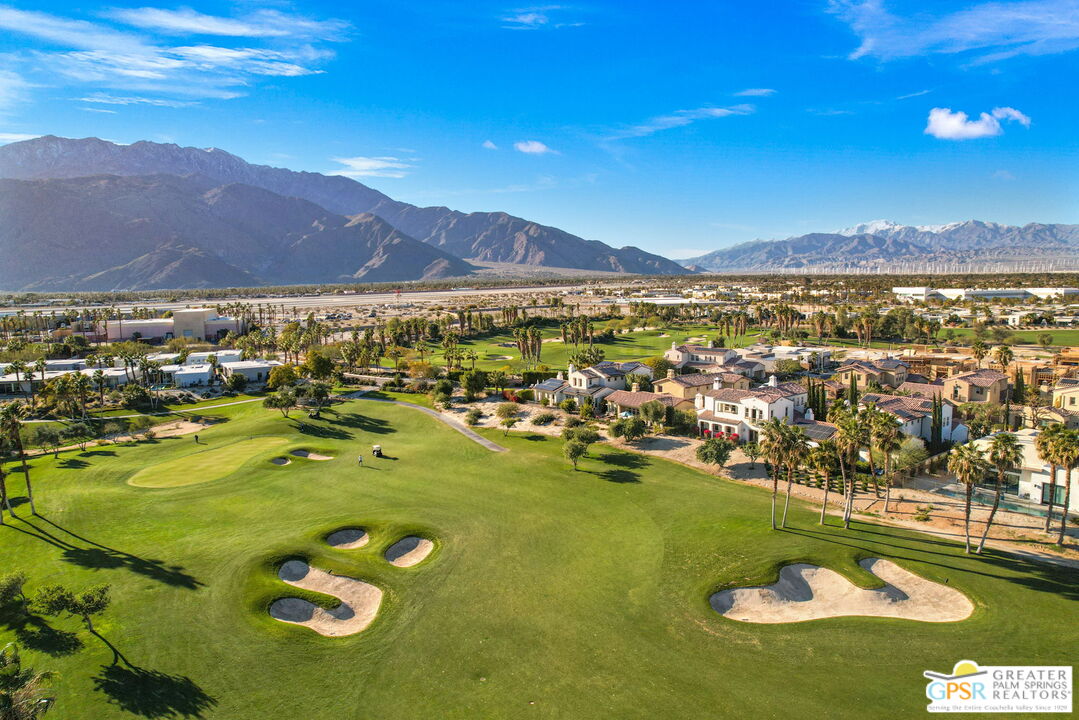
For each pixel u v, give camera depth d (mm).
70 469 86625
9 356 173250
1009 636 46500
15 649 44875
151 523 67625
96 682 42531
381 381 152125
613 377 129125
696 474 83312
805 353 161625
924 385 119625
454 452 95375
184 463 89875
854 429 65125
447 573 57094
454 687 42125
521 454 93375
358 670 44188
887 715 38781
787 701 40188
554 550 61375
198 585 54688
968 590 52594
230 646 46719
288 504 73312
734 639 47188
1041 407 104188
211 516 69625
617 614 50344
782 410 98000
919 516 67750
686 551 60500
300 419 113875
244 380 150000
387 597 53625
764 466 85688
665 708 39719
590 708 39844
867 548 60062
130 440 103438
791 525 65625
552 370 154000
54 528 66125
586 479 81562
